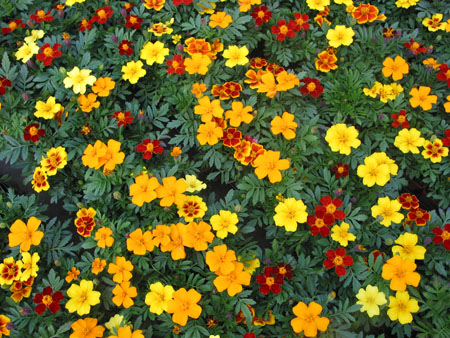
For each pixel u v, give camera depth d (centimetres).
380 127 87
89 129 84
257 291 76
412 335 76
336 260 73
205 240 73
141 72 86
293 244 80
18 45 94
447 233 74
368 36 92
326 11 95
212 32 90
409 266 70
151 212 78
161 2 93
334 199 76
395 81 91
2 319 71
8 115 86
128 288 71
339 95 86
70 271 75
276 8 96
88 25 91
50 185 84
